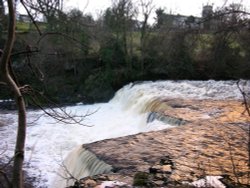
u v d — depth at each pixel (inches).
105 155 439.2
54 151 679.7
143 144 479.8
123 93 1091.3
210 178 337.1
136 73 1210.6
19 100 139.9
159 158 414.3
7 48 136.1
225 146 455.2
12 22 134.3
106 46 1202.0
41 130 793.6
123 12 1221.7
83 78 1218.6
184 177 345.4
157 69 1191.6
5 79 139.5
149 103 846.5
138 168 384.5
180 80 1138.7
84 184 335.6
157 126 657.6
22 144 138.9
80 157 474.3
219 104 759.1
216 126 567.8
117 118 879.1
